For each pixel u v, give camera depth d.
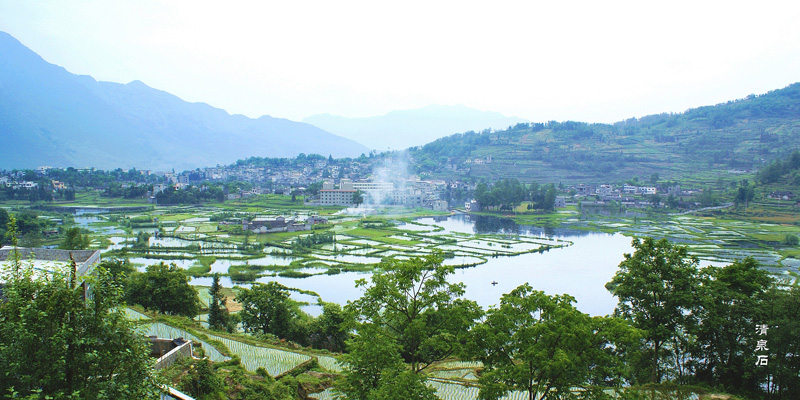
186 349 57.72
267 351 72.56
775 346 59.91
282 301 90.44
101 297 34.12
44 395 30.36
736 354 65.38
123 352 33.81
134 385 33.88
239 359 65.50
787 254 178.38
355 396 46.28
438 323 49.94
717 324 61.59
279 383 58.22
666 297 63.78
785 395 61.56
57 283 33.31
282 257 172.88
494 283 135.75
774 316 61.81
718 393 61.12
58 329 31.94
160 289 93.44
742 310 63.28
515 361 53.06
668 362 70.56
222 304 96.25
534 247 197.12
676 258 65.88
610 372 44.56
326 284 135.50
